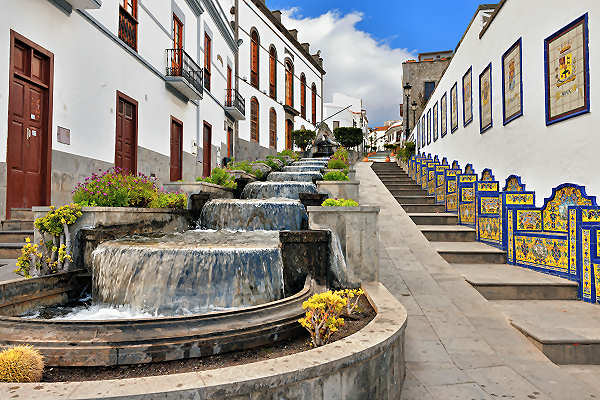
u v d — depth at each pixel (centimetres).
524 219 749
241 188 1247
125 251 508
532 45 778
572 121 653
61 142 870
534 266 725
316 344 366
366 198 1177
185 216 851
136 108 1173
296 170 1742
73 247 595
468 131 1218
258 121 2806
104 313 485
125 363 331
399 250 803
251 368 258
